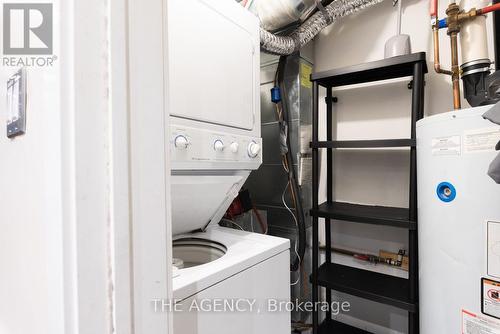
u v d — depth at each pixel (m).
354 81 1.57
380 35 1.63
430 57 1.48
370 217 1.32
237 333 0.82
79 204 0.37
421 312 1.09
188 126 0.90
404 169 1.58
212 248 1.19
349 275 1.54
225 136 1.04
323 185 1.85
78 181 0.37
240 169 1.17
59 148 0.38
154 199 0.46
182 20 0.89
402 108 1.57
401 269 1.54
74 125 0.37
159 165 0.47
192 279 0.70
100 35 0.39
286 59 1.73
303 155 1.75
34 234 0.53
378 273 1.57
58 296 0.41
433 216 0.98
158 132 0.47
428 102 1.49
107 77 0.39
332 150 1.80
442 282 0.95
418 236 1.12
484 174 0.82
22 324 0.62
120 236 0.40
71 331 0.37
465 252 0.87
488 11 1.03
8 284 0.73
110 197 0.39
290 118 1.75
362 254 1.67
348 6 1.44
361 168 1.72
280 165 1.82
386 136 1.62
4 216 0.76
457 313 0.90
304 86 1.77
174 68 0.86
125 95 0.41
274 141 1.85
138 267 0.43
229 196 1.25
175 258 1.14
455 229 0.90
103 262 0.39
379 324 1.65
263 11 1.51
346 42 1.75
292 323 1.70
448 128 0.91
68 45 0.37
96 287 0.39
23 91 0.57
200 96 0.95
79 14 0.37
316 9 1.49
